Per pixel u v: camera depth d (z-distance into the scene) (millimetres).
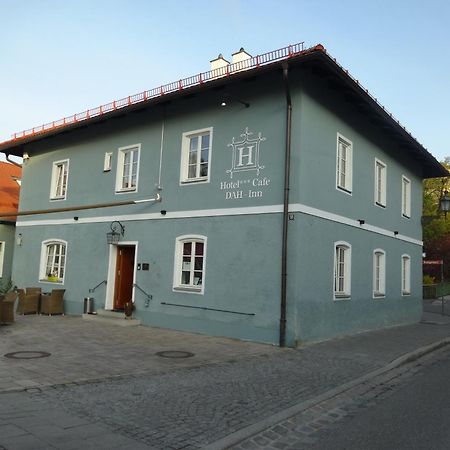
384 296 17297
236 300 12836
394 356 11047
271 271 12312
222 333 12969
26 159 20719
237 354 10641
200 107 14508
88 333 12750
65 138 18984
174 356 10109
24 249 20047
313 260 12578
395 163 18781
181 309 13992
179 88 14375
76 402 6488
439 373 9836
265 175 12797
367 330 15742
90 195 17531
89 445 4980
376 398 7645
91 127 17953
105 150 17281
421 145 19141
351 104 14758
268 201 12641
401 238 19141
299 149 12234
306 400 7117
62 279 18047
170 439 5285
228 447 5195
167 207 14898
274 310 12117
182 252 14469
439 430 5957
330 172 13633
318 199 12922
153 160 15562
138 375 8250
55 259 18781
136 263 15461
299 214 12055
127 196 16172
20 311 17031
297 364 9789
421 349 12195
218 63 16375
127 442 5125
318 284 12781
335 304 13656
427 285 39812
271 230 12477
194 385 7734
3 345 10453
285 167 12352
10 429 5305
